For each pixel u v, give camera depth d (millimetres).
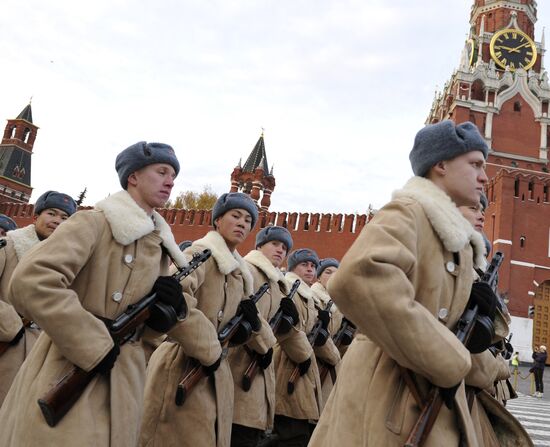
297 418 4988
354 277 1875
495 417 2629
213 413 3574
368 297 1843
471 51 48688
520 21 51188
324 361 5805
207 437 3475
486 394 2617
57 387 2322
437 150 2303
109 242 2748
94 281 2678
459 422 1980
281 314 4738
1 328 3984
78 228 2633
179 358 3664
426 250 2094
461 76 44969
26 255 2541
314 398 5043
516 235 31766
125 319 2602
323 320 5621
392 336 1830
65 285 2494
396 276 1854
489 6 51969
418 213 2104
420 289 2070
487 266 2773
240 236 4188
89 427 2389
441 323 1964
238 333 3910
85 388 2480
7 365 4078
